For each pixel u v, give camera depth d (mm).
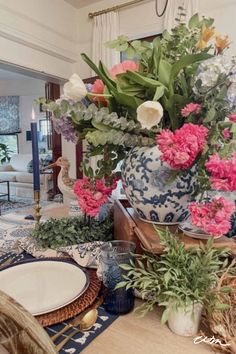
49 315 549
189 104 606
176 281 513
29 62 2820
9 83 7332
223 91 564
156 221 729
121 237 802
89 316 540
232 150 541
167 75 624
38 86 7035
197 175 614
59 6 3119
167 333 529
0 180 5789
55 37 3080
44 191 4824
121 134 671
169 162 540
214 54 621
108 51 3029
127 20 3029
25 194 5684
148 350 486
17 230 1135
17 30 2605
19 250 881
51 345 394
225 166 486
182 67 608
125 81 646
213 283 513
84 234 863
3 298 378
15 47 2656
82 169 826
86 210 767
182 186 669
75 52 3410
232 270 557
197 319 516
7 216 1372
